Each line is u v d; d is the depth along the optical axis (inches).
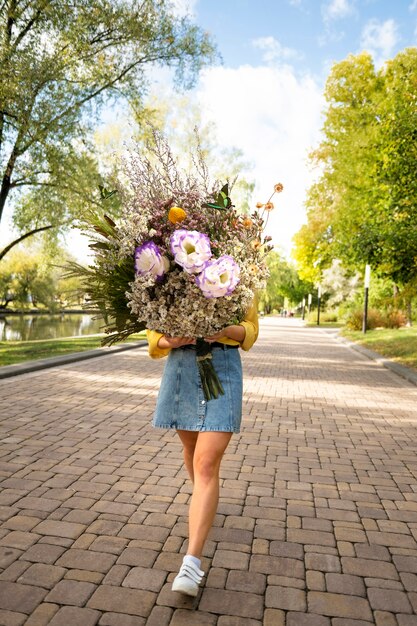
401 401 299.9
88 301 109.3
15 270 2127.2
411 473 168.1
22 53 552.7
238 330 102.0
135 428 209.8
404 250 478.9
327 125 1109.7
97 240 106.4
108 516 125.3
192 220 97.7
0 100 547.8
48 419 219.9
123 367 400.2
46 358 409.4
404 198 474.0
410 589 98.5
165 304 97.7
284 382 362.0
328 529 124.0
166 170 106.5
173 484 148.0
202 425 100.6
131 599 91.4
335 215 987.9
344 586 98.8
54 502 132.6
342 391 330.0
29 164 603.2
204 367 101.0
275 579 100.4
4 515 124.0
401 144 458.6
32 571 99.1
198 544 93.6
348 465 174.6
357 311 1010.7
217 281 91.1
